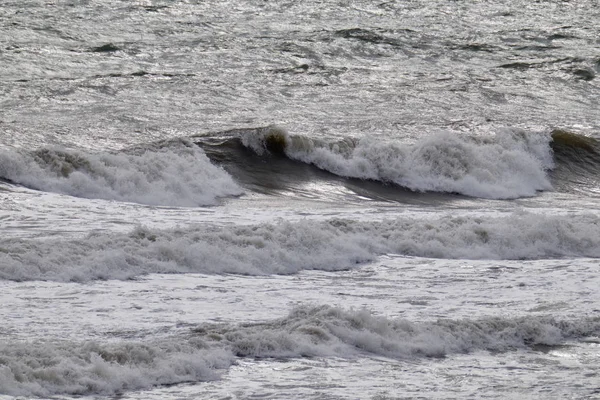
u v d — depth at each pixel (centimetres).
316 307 3769
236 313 3881
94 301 3919
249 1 14112
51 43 10981
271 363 3291
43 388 2842
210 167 7131
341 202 7100
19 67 9925
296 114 8912
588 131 9238
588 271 5053
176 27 12281
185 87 9538
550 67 11488
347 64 11156
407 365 3409
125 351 3136
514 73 11200
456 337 3697
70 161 6475
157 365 3105
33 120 7906
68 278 4188
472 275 4869
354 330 3606
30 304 3806
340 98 9656
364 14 14000
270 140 7788
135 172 6569
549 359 3578
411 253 5253
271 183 7319
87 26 11938
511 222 5703
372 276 4753
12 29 11462
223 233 4881
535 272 4994
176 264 4547
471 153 8181
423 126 8844
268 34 12262
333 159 7819
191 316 3788
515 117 9488
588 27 13938
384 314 4006
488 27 13625
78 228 5225
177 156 7000
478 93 10231
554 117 9625
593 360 3584
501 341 3738
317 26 13000
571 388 3238
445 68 11325
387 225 5516
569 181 8438
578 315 4138
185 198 6569
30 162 6369
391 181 7825
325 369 3278
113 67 10238
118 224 5434
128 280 4284
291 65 10831
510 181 8138
